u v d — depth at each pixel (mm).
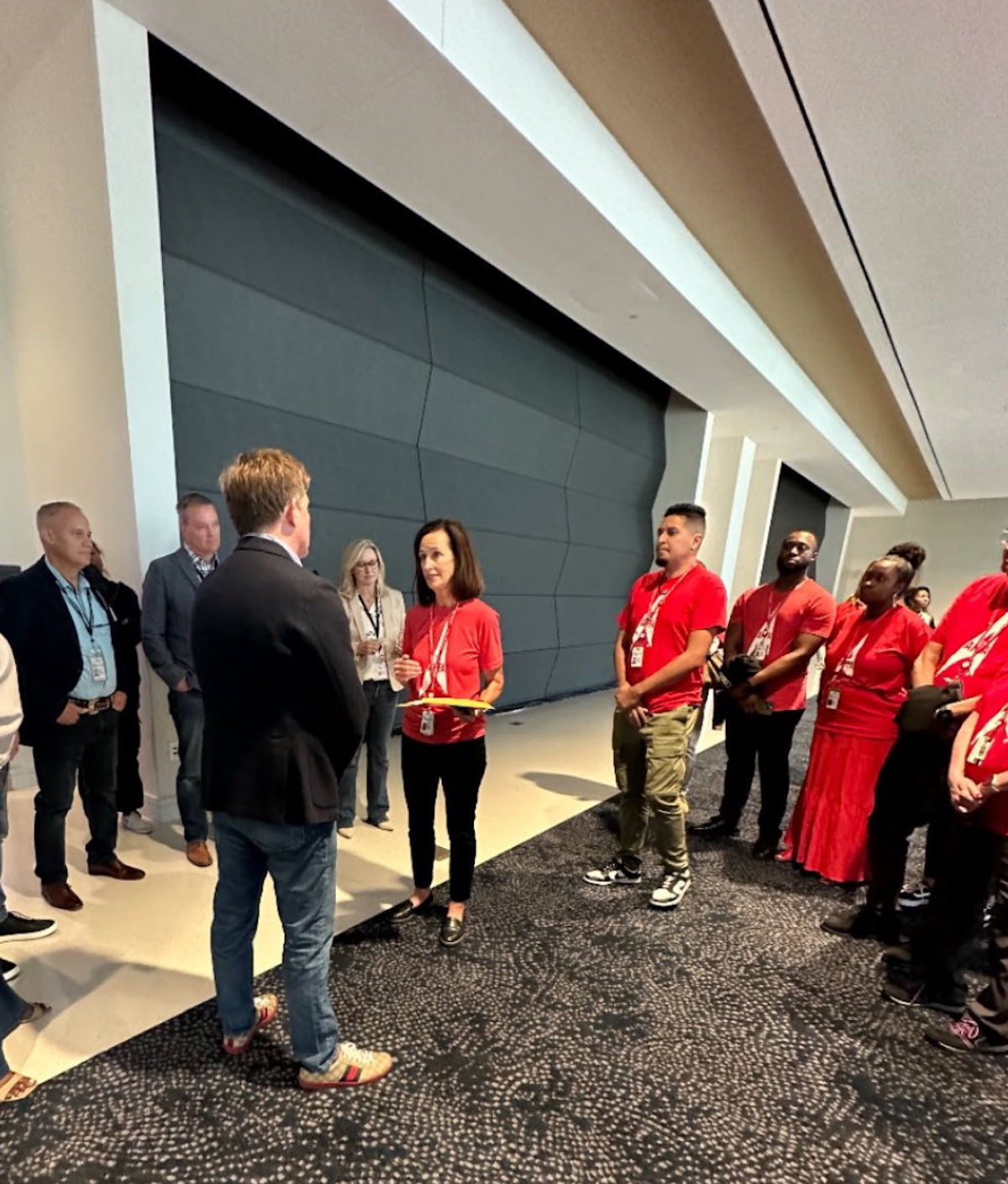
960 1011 1607
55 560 1886
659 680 1957
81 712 1905
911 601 3838
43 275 2576
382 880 2207
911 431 8391
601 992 1649
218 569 1127
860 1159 1188
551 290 4180
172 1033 1427
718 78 2742
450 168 2930
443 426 4402
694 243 4102
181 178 2795
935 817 1803
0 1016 1230
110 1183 1072
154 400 2498
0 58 2375
